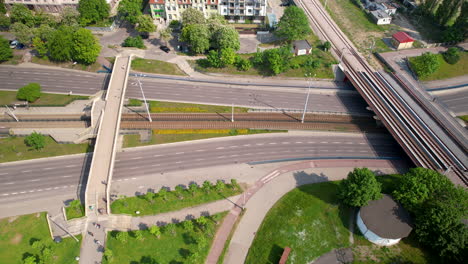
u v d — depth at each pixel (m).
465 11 134.12
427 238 72.50
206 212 85.31
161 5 159.50
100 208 84.06
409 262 72.50
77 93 123.94
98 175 89.44
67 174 94.94
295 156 100.56
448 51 132.25
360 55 136.88
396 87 119.12
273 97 122.25
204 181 92.75
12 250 77.44
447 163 90.06
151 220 83.19
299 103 119.69
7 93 123.00
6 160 98.25
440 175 77.38
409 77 125.12
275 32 146.12
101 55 140.75
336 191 85.88
